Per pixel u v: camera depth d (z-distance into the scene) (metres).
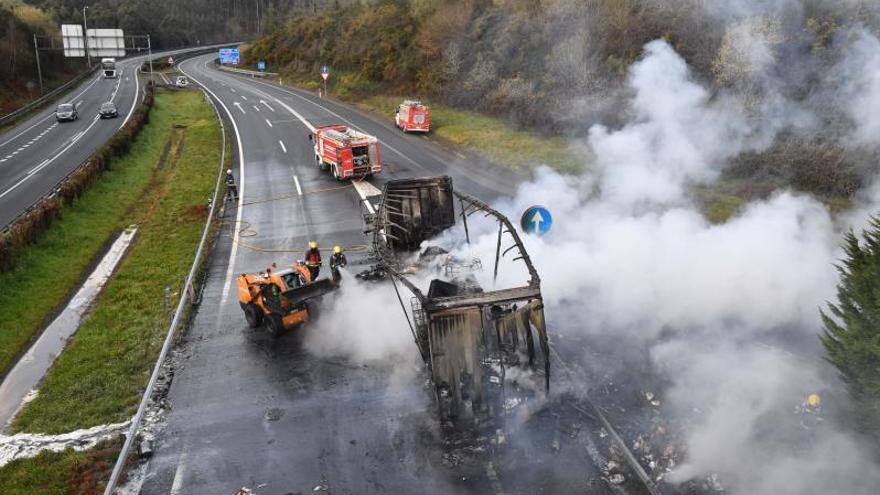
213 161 31.95
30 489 9.28
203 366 12.48
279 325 13.20
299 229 20.78
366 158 26.28
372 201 23.55
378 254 13.77
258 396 11.39
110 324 15.12
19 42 70.56
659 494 8.48
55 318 16.88
